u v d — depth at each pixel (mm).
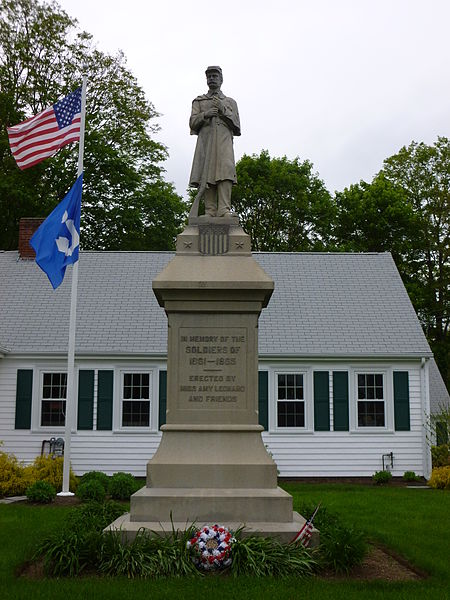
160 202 40438
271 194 43938
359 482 23453
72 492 17812
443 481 20125
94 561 8383
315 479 24266
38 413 24625
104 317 26359
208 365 10391
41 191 36188
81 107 18000
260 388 24797
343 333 25750
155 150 42281
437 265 46000
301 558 8320
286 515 9391
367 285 28312
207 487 9781
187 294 10438
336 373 24922
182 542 8445
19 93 38062
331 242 46094
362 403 24922
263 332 25656
